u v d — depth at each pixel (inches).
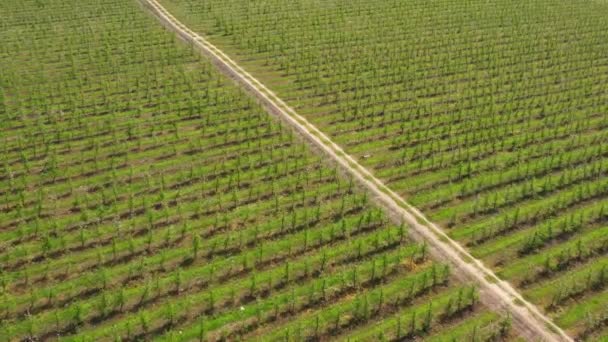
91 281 844.6
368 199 1053.2
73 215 990.4
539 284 875.4
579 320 815.7
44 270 866.8
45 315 792.3
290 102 1382.9
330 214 1011.3
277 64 1581.0
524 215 1019.9
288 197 1051.3
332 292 847.7
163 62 1558.8
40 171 1105.4
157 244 928.3
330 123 1299.2
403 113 1337.4
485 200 1044.5
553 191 1087.0
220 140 1219.9
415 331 789.2
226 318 798.5
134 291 837.2
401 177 1122.0
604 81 1539.1
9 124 1246.9
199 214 997.8
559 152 1209.4
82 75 1488.7
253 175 1099.9
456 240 963.3
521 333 795.4
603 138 1263.5
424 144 1223.5
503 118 1328.7
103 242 927.7
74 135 1222.9
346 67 1556.3
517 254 932.6
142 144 1201.4
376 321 804.6
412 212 1026.1
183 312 806.5
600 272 882.8
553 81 1515.7
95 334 768.3
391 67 1566.2
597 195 1080.2
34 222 966.4
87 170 1113.4
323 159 1166.3
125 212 999.0
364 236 962.1
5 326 770.2
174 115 1315.2
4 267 869.2
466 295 844.0
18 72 1491.1
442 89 1450.5
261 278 868.6
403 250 929.5
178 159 1157.1
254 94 1412.4
